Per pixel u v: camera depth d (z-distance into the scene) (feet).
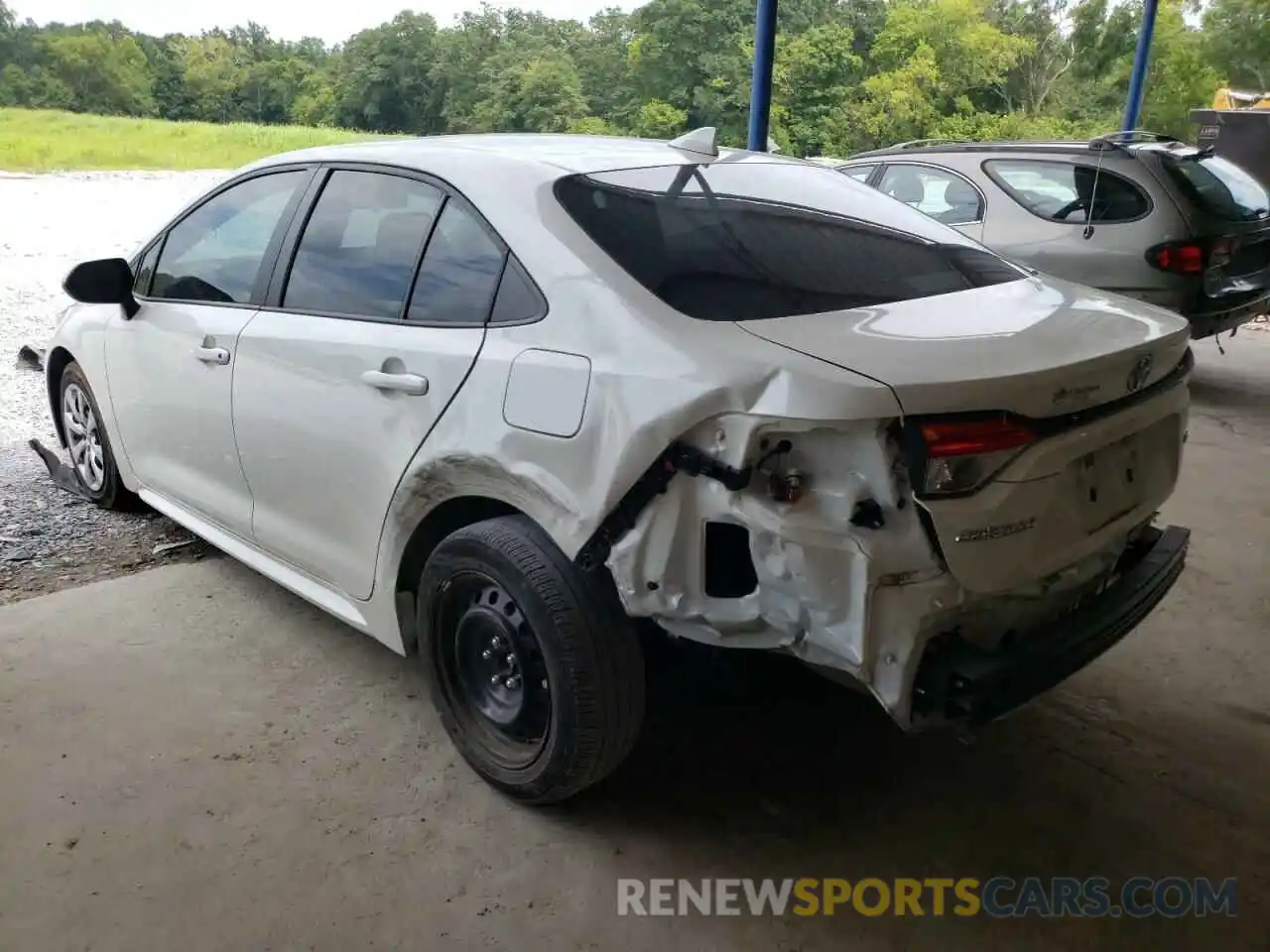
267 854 7.68
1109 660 10.99
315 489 9.48
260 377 9.83
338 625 11.18
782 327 6.85
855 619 6.18
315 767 8.75
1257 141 42.04
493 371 7.57
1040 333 7.08
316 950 6.80
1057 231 20.74
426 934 6.97
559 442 7.07
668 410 6.45
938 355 6.43
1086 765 9.11
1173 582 8.48
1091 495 7.20
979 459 6.17
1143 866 7.86
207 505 11.32
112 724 9.23
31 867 7.47
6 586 11.83
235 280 10.62
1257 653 11.17
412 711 9.62
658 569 6.70
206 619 11.23
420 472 8.14
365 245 9.20
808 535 6.15
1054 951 7.03
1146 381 7.45
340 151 10.03
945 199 22.49
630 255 7.47
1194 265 19.53
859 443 6.03
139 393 12.03
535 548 7.47
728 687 10.16
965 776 8.91
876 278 7.96
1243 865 7.88
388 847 7.80
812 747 9.26
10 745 8.88
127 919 7.02
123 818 8.01
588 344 7.07
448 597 8.31
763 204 8.63
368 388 8.60
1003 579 6.43
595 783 8.15
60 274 30.94
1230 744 9.48
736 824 8.21
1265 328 30.60
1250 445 18.74
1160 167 19.89
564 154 8.81
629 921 7.16
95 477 14.10
